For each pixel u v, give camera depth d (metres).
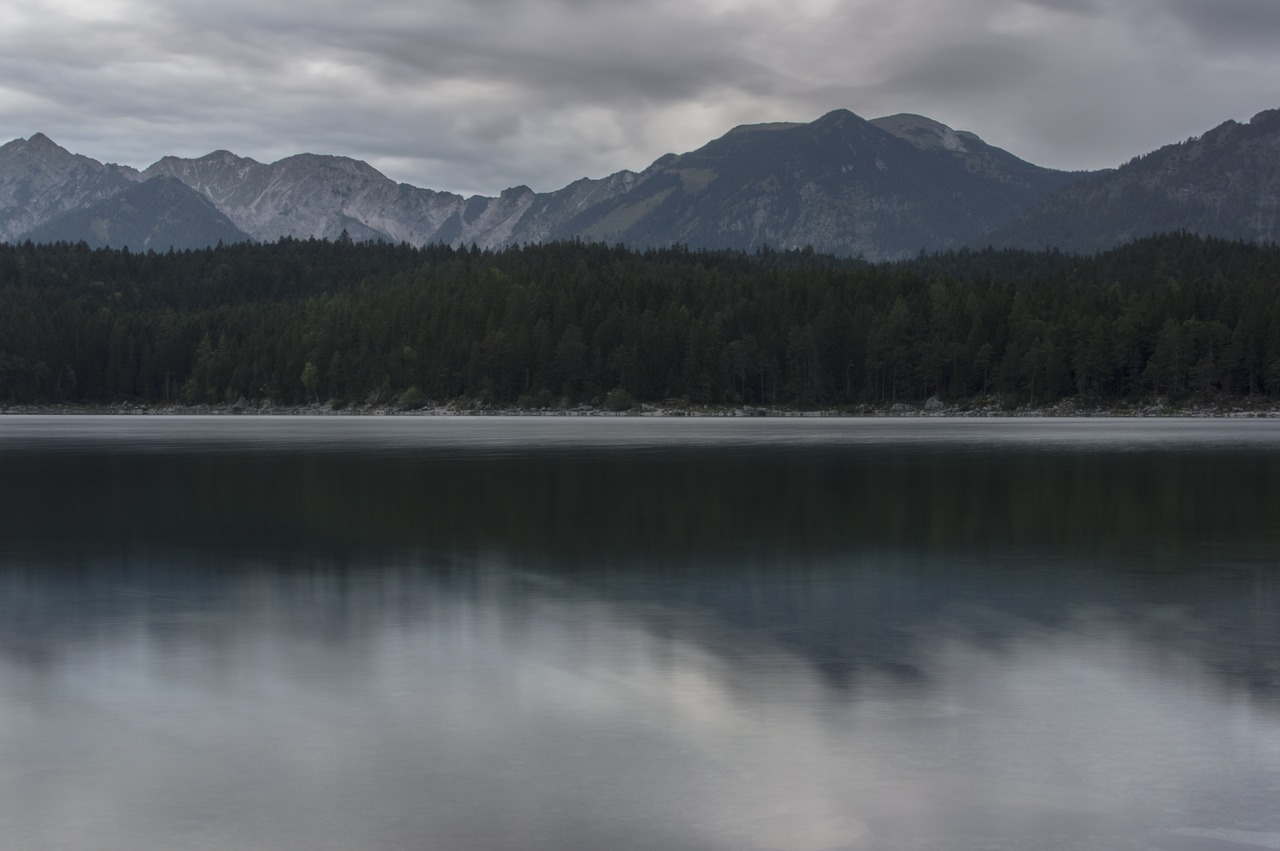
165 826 12.70
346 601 25.66
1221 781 13.90
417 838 12.29
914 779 13.98
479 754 14.98
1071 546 34.09
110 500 48.59
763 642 21.47
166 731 16.08
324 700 17.58
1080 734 15.72
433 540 35.84
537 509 44.66
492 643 21.47
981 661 19.94
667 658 20.19
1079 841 12.17
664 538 36.09
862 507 44.94
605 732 15.87
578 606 24.98
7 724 16.45
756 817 12.83
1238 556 32.28
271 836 12.39
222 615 24.22
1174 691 17.92
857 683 18.45
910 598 25.83
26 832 12.56
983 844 12.09
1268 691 17.94
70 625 23.25
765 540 35.69
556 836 12.31
